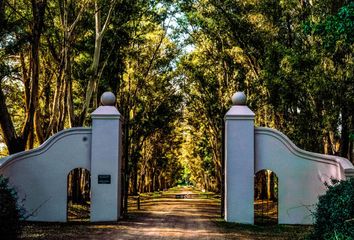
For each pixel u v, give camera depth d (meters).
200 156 69.69
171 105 48.50
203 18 34.00
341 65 23.84
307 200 21.95
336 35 17.31
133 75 42.31
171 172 111.00
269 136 22.39
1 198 12.73
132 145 44.19
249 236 17.31
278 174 22.17
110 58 33.41
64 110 29.78
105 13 30.91
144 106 44.78
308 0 27.84
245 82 36.22
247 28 30.72
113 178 22.06
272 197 39.72
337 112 23.78
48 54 31.36
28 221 21.42
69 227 19.52
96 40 28.95
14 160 21.94
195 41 40.06
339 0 24.31
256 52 31.22
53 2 28.69
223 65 38.78
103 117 22.22
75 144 22.30
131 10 31.09
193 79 42.44
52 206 21.97
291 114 30.06
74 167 22.20
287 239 16.61
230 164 22.17
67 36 27.92
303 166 22.11
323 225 13.15
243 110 22.42
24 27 25.19
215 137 48.22
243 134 22.19
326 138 27.42
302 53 25.25
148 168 75.62
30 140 28.45
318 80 23.27
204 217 25.16
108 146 22.16
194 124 57.16
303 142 27.12
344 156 24.72
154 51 44.16
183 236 16.91
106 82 34.47
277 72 26.08
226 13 31.16
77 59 33.34
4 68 24.59
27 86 28.20
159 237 16.53
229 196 22.08
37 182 22.03
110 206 21.98
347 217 12.09
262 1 29.64
